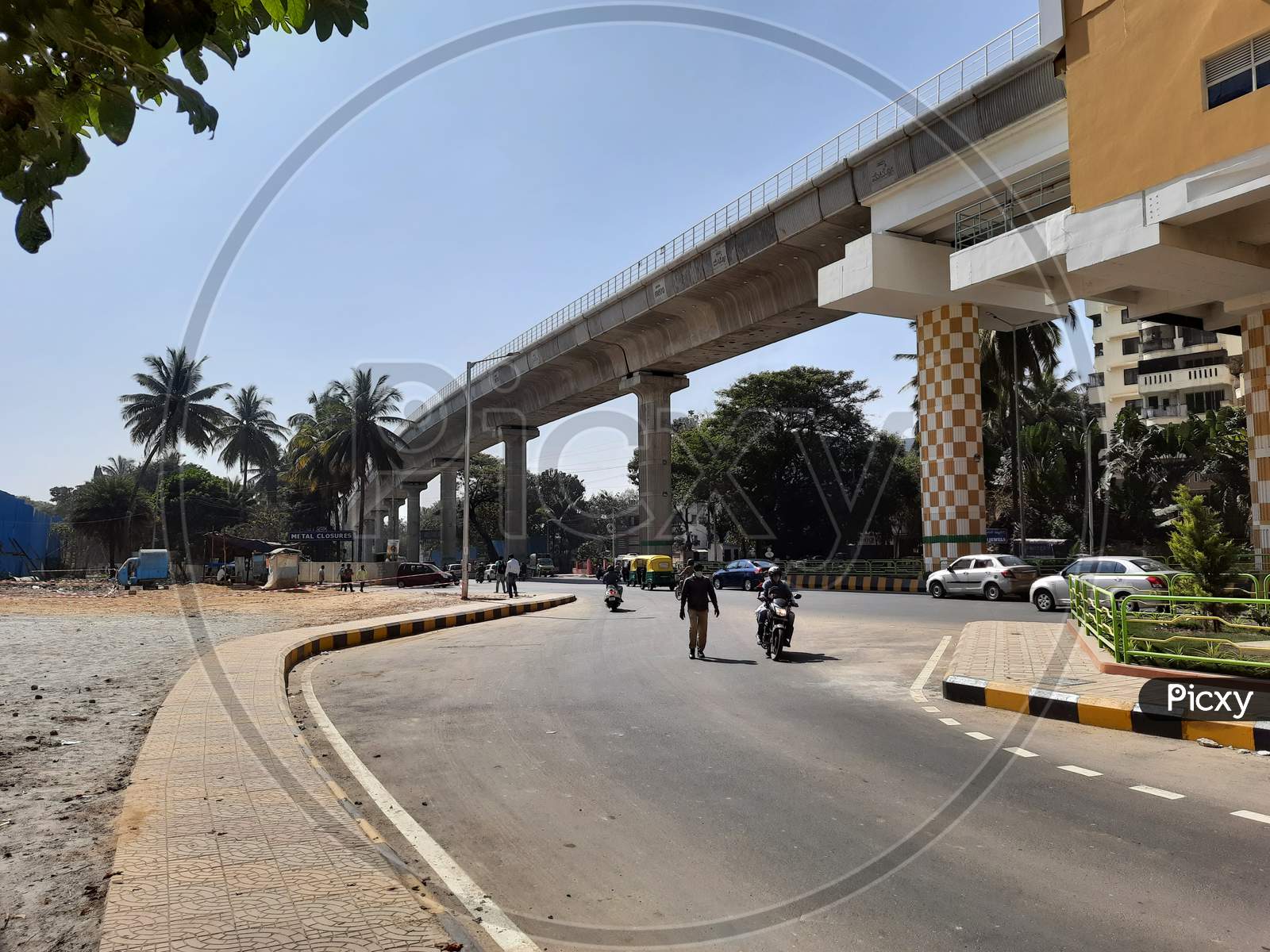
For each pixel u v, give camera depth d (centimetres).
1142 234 1600
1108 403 5097
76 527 4559
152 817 448
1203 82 1502
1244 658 865
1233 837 446
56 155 204
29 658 1207
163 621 1877
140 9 191
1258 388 2059
